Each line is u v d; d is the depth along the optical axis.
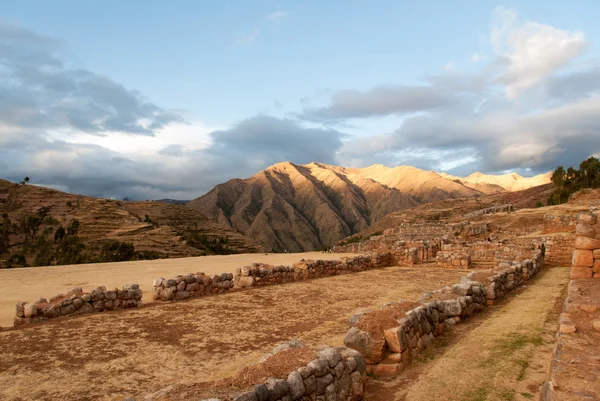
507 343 9.90
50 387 8.10
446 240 42.00
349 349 7.97
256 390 5.49
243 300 17.81
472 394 7.31
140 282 23.20
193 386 5.93
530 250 28.62
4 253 117.69
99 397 7.66
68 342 11.16
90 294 14.90
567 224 40.50
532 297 16.14
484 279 16.02
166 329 12.70
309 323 13.66
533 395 7.07
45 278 24.83
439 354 9.83
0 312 15.28
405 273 28.44
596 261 13.72
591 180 80.12
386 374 8.53
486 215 65.00
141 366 9.35
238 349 10.72
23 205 177.75
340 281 24.23
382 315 9.65
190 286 18.39
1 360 9.69
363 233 128.00
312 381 6.39
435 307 11.64
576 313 9.38
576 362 6.67
